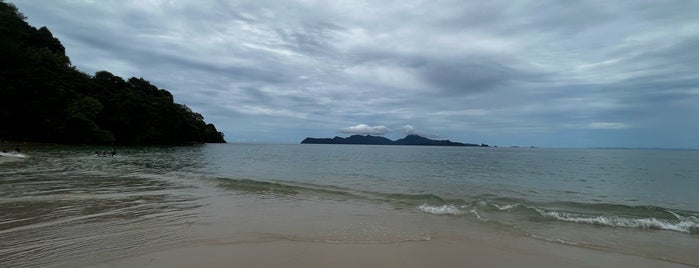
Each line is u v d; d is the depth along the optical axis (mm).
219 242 7121
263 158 48156
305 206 11852
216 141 165000
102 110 78000
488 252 6930
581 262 6516
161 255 6234
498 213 11047
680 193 17594
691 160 55344
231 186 16609
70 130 65938
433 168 32125
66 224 8453
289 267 5734
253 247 6805
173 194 13773
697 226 9633
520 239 8000
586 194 16906
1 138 56938
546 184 20688
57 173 19844
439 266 6059
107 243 6953
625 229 9297
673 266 6434
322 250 6719
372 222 9383
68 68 80875
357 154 69625
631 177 25609
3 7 75688
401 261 6246
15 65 64562
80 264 5742
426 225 9148
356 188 17281
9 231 7707
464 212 11031
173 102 110750
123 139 83875
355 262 6105
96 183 16172
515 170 30500
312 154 67062
